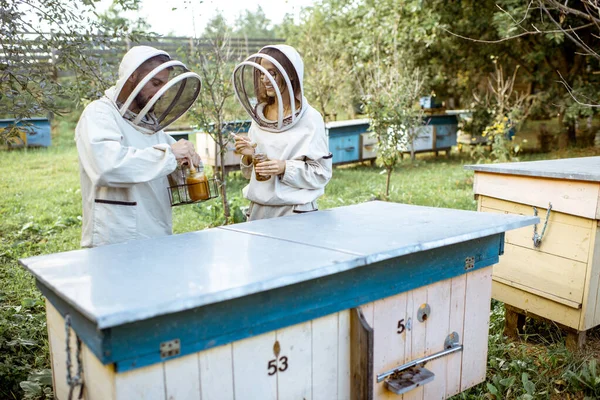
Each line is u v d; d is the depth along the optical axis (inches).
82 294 51.1
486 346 90.7
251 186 103.9
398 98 283.4
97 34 142.7
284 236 76.2
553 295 114.0
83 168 84.7
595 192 102.5
